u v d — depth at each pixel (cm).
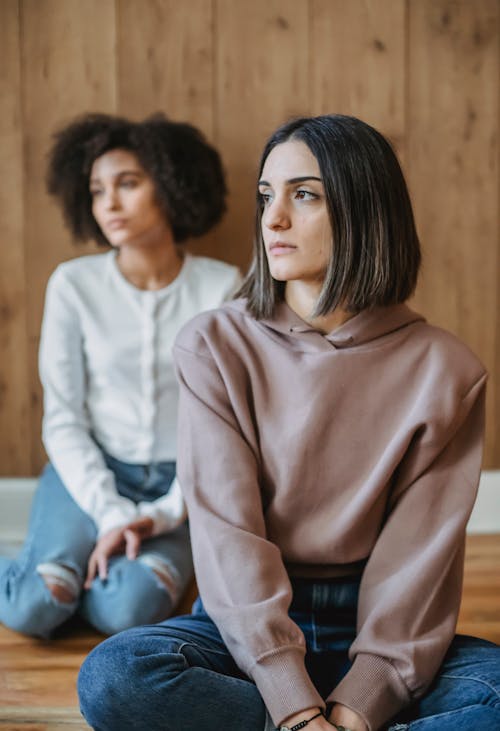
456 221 223
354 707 115
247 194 220
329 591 133
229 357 137
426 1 214
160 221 194
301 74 215
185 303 197
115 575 174
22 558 179
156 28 212
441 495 131
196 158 197
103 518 181
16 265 219
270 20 213
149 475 195
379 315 135
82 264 198
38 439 225
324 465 133
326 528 131
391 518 131
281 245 131
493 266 225
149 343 193
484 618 176
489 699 113
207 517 129
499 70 217
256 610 119
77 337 195
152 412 194
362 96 216
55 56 212
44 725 141
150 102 215
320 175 128
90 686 116
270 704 114
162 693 114
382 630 122
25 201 217
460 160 220
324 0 213
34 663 163
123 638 120
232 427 134
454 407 131
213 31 213
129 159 191
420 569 126
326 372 133
